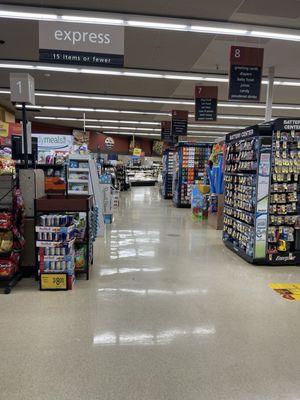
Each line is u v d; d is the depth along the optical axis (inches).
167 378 92.0
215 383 90.4
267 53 299.6
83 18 221.5
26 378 91.3
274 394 86.7
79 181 277.9
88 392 85.8
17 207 159.8
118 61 196.2
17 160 222.7
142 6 216.1
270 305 144.2
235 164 239.3
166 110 601.6
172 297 150.6
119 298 147.9
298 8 216.8
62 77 384.2
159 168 1173.7
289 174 203.0
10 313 131.4
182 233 304.7
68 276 155.6
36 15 217.9
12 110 605.0
